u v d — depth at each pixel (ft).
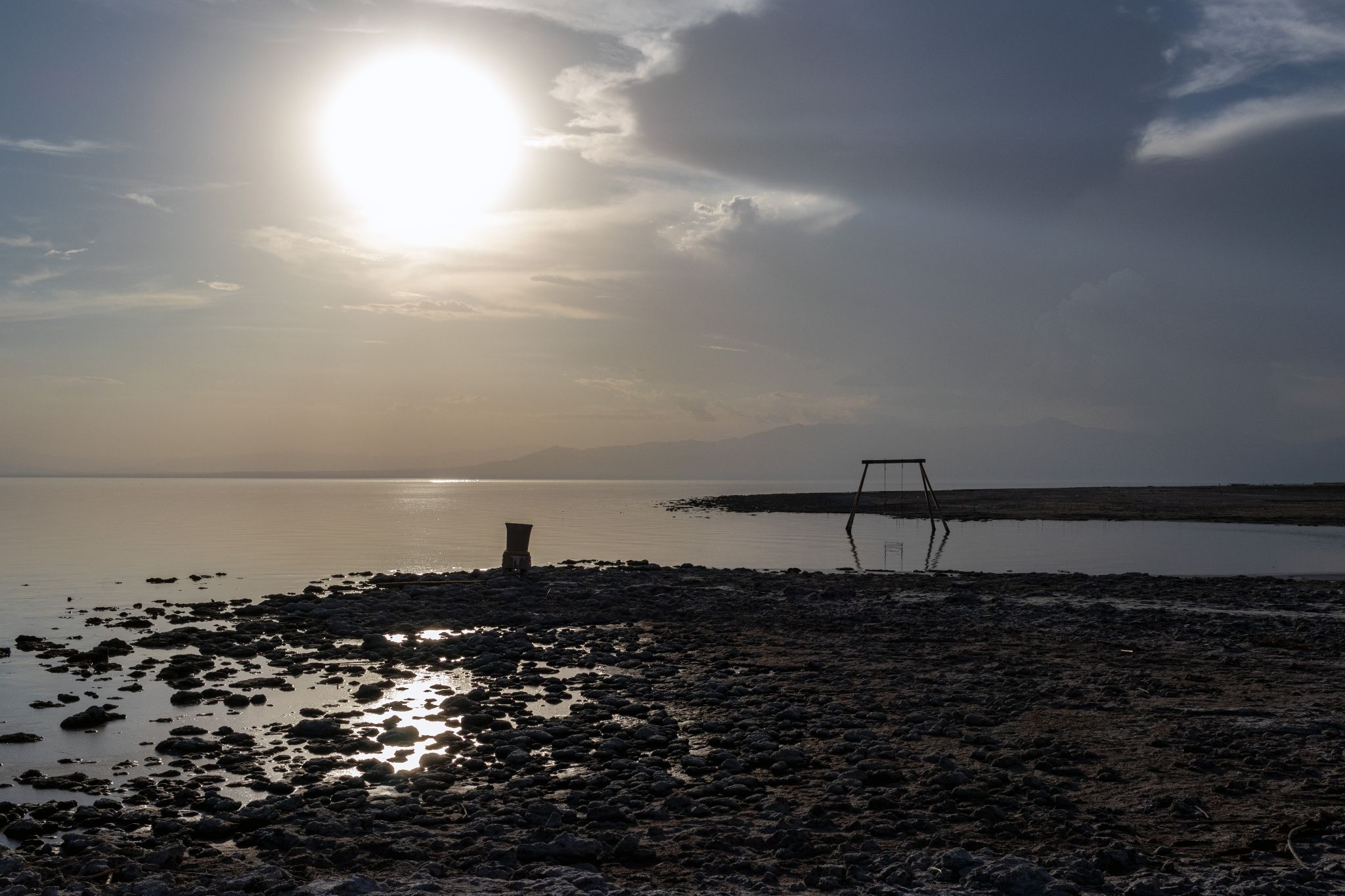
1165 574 118.11
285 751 43.11
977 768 39.27
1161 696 52.31
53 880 28.02
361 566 126.31
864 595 94.17
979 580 106.93
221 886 27.12
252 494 479.00
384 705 51.47
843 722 46.73
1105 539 176.04
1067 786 37.40
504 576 106.11
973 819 33.47
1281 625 75.61
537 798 36.17
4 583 105.60
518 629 75.20
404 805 34.55
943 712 48.85
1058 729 45.52
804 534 193.06
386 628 75.46
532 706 51.08
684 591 95.76
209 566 124.06
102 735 45.98
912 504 288.30
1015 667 59.93
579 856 29.63
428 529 205.26
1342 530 196.03
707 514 276.21
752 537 186.50
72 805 36.04
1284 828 32.53
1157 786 37.22
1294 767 39.34
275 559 134.72
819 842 31.19
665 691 53.57
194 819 34.04
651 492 602.44
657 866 29.32
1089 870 27.99
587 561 132.67
